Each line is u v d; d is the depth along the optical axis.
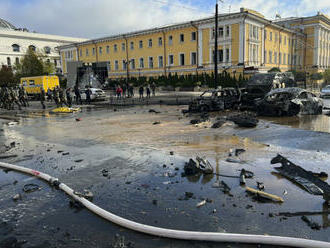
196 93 37.19
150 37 53.69
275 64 52.03
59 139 10.49
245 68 41.03
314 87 44.22
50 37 79.69
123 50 58.94
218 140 9.10
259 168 6.23
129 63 58.41
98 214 4.44
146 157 7.46
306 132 9.77
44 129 13.11
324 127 10.69
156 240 3.72
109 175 6.20
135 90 46.59
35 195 5.33
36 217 4.47
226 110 17.41
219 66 44.31
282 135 9.48
